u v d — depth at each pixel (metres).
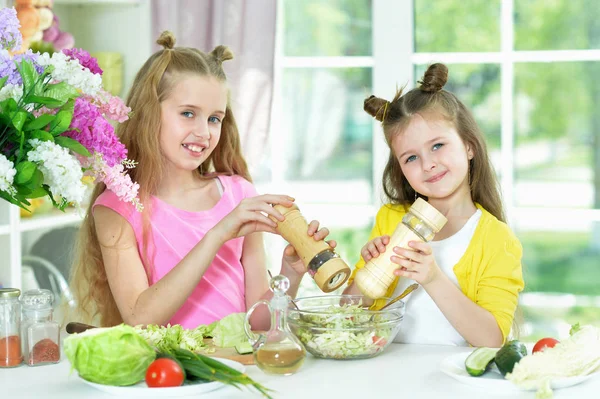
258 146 2.72
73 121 1.34
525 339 2.91
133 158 1.78
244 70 2.71
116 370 1.17
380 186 2.00
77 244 1.90
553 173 2.87
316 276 1.44
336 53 3.03
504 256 1.69
